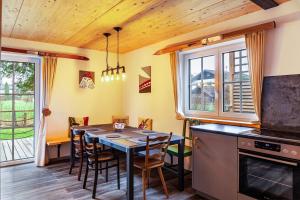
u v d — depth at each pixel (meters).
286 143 2.00
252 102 3.06
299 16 2.48
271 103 2.67
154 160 2.87
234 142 2.44
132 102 5.09
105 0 2.47
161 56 4.29
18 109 4.21
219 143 2.59
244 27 2.96
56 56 4.35
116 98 5.33
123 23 3.22
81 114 4.80
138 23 3.23
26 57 4.27
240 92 3.21
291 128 2.48
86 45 4.56
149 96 4.60
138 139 2.90
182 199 2.80
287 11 2.56
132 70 5.10
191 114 3.90
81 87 4.79
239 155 2.38
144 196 2.68
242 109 3.19
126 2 2.53
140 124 4.13
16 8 2.68
